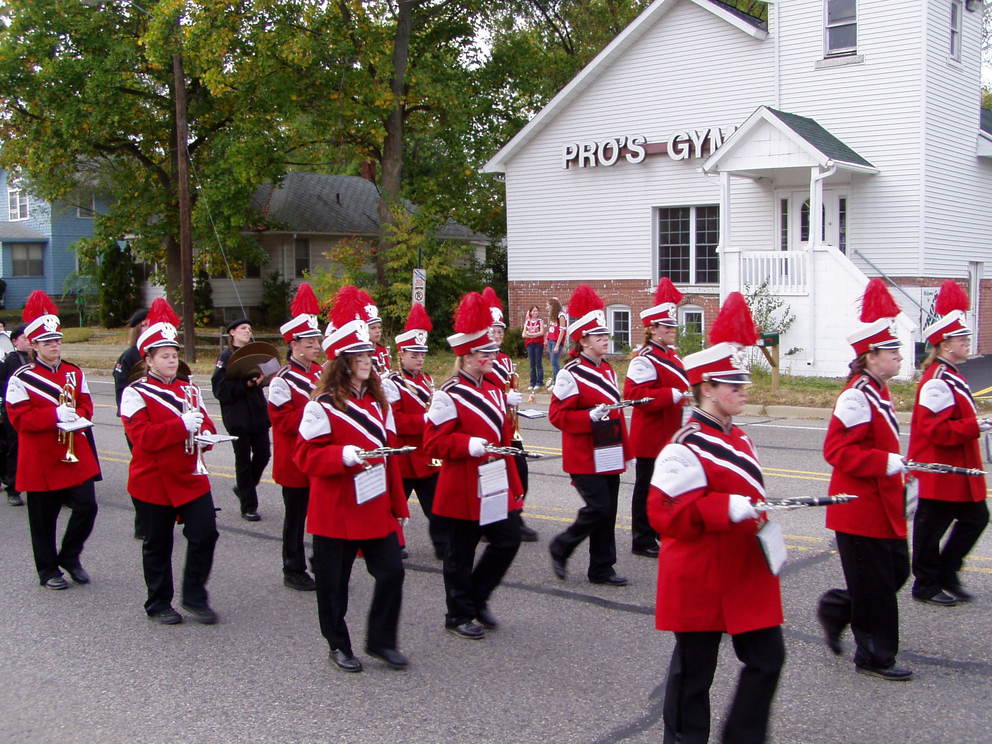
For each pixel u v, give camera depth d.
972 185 21.12
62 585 7.56
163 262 33.91
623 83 22.84
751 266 19.11
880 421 5.30
